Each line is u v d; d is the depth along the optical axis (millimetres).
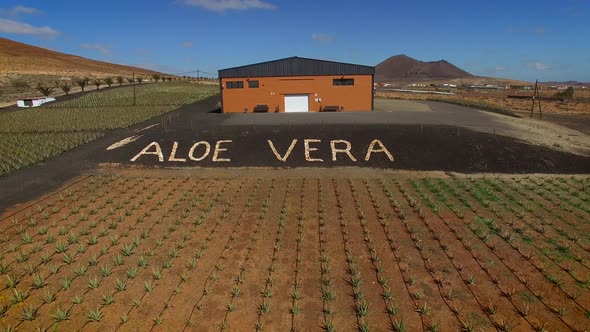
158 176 19469
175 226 12906
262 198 15977
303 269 10078
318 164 21375
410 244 11570
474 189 17125
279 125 29516
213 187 17578
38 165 21281
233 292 8992
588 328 7648
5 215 14148
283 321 7973
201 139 25531
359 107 44281
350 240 11812
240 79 43812
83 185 17891
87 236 12289
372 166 21016
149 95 63406
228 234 12398
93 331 7664
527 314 8102
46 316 8133
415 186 17594
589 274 9703
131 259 10711
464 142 24062
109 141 26594
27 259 10703
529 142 24828
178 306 8469
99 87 80750
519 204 15133
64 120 36281
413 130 26656
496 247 11219
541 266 10117
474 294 8875
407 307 8414
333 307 8445
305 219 13570
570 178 19172
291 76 43688
